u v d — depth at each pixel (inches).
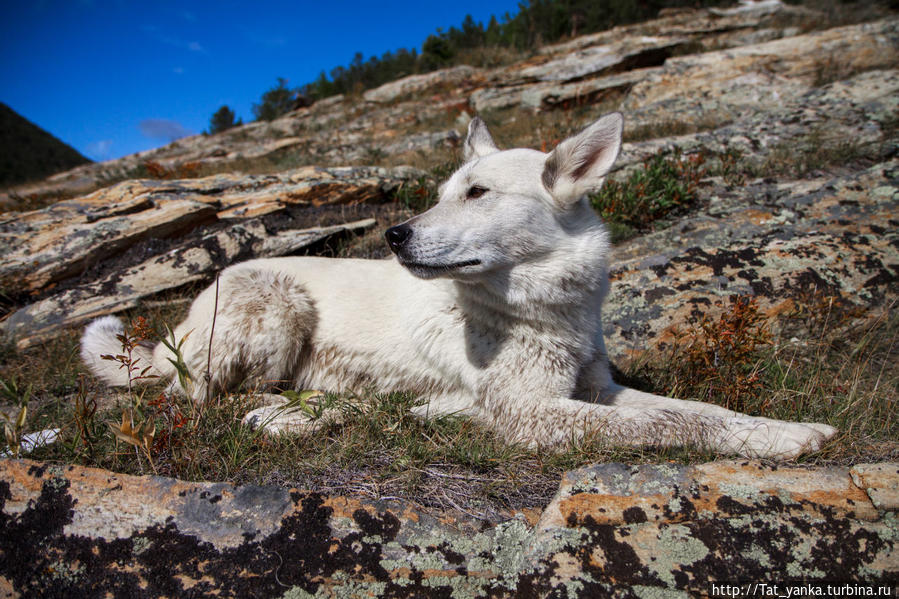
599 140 28.5
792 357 35.5
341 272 35.0
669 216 54.3
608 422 26.7
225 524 20.8
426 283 31.9
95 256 50.7
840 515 20.4
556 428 27.4
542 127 112.4
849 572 19.1
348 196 65.6
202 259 49.8
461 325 30.7
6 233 51.2
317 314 34.0
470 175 28.9
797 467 22.9
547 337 29.3
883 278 41.6
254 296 32.3
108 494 21.5
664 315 40.5
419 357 32.0
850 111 71.0
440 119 157.6
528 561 19.9
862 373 34.7
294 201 62.6
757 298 41.0
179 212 53.8
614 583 19.1
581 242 29.5
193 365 32.2
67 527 20.7
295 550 20.1
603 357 32.4
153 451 24.8
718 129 78.2
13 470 22.0
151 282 48.4
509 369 29.4
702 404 29.3
